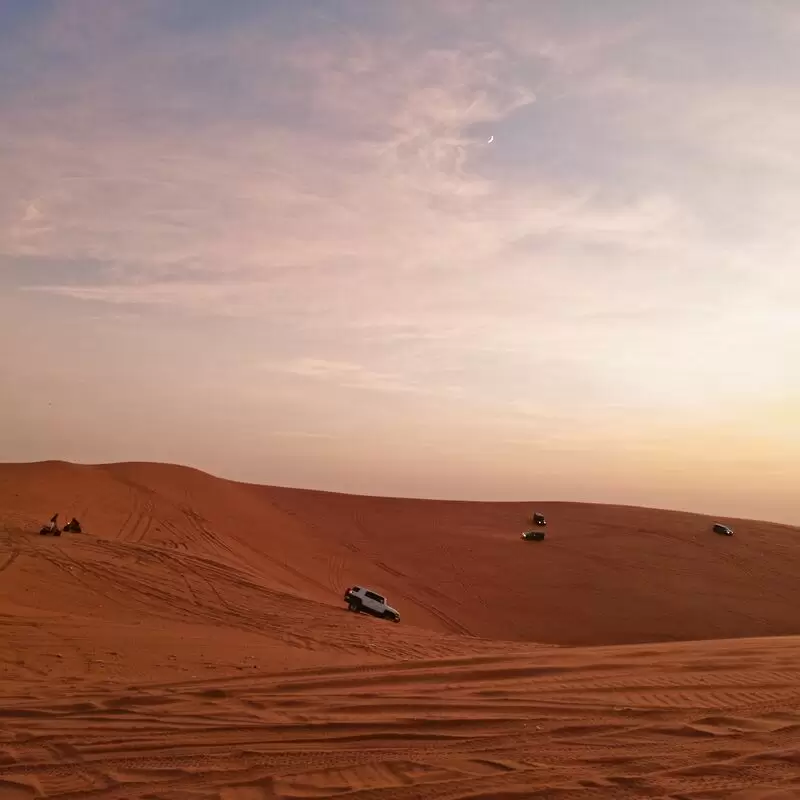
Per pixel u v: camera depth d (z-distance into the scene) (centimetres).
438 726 900
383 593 4406
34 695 1012
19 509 4388
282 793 664
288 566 4550
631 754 781
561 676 1205
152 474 6116
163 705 971
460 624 4003
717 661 1335
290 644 1797
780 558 5722
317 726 890
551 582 4959
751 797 632
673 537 6322
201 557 3272
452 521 7100
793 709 977
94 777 707
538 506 7994
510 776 711
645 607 4484
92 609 2077
